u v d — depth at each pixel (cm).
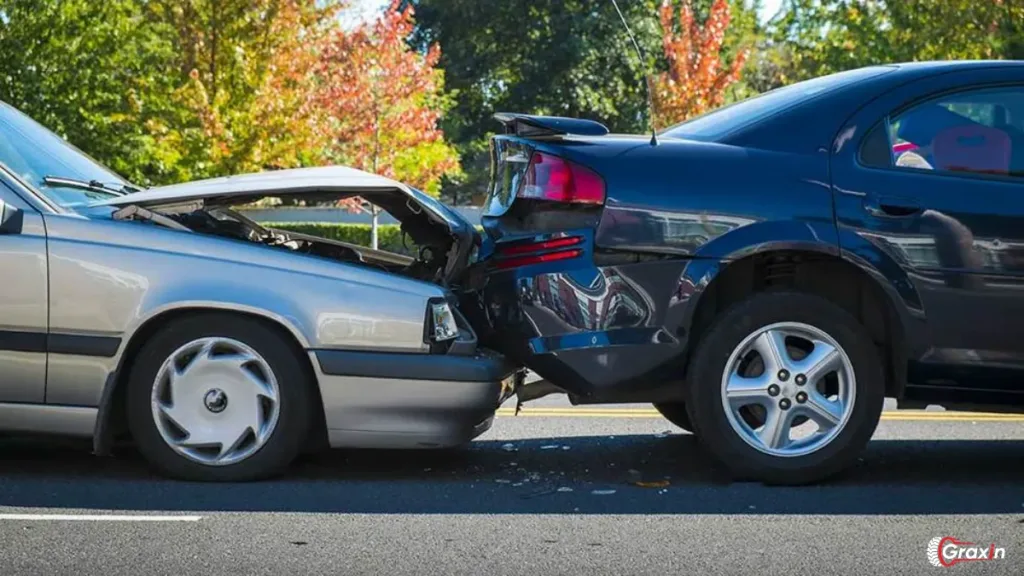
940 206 571
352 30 3428
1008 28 2636
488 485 583
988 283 572
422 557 456
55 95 3122
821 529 500
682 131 616
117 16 3164
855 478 603
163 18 3030
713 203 566
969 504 546
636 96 5453
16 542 469
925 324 572
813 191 570
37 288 565
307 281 567
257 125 2886
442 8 5566
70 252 566
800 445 575
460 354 577
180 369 570
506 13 5469
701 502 547
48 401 570
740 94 5584
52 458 626
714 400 569
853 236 567
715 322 570
